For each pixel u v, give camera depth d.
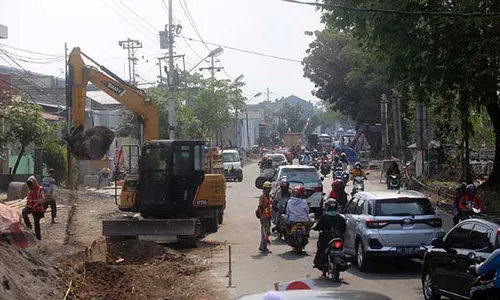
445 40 21.17
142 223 18.95
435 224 14.65
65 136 20.53
